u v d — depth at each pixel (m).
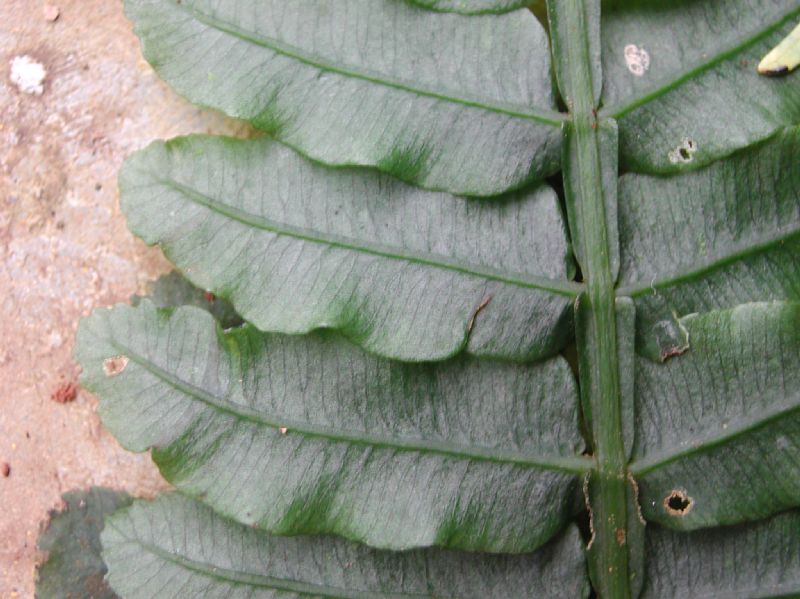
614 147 0.16
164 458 0.16
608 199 0.16
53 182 0.17
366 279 0.16
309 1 0.16
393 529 0.16
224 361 0.16
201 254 0.16
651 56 0.16
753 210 0.16
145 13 0.16
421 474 0.16
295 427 0.16
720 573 0.16
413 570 0.16
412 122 0.16
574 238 0.16
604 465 0.16
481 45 0.16
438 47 0.16
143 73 0.17
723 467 0.16
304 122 0.16
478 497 0.16
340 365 0.16
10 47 0.17
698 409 0.16
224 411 0.16
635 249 0.16
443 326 0.16
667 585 0.16
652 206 0.16
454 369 0.16
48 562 0.17
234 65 0.16
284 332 0.16
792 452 0.15
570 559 0.16
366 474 0.16
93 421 0.17
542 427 0.16
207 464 0.16
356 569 0.16
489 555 0.16
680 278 0.16
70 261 0.17
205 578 0.16
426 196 0.16
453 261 0.16
